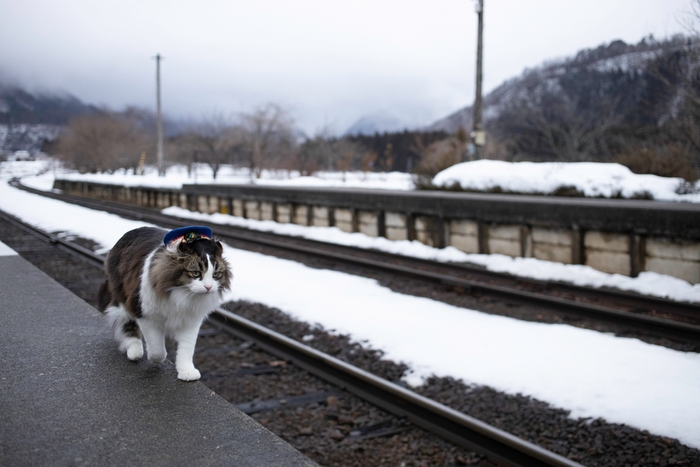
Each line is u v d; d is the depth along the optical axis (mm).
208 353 5809
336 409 4566
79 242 13586
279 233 15539
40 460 2436
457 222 11703
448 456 3891
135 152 59188
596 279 8828
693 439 3854
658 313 7277
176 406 3031
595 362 5172
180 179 37844
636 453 3838
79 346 3914
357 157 53000
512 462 3721
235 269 9852
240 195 19484
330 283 8742
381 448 4004
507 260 10336
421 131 62469
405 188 22828
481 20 19609
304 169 46469
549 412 4398
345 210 14695
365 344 5945
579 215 9453
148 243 3459
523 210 10312
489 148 31703
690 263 8117
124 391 3189
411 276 9250
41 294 5414
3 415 2846
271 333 5879
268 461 2521
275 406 4605
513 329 6219
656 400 4379
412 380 5062
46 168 87438
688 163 16188
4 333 4168
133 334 3654
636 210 8641
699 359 5387
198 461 2492
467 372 5066
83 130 61562
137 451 2551
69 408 2953
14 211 22797
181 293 3133
